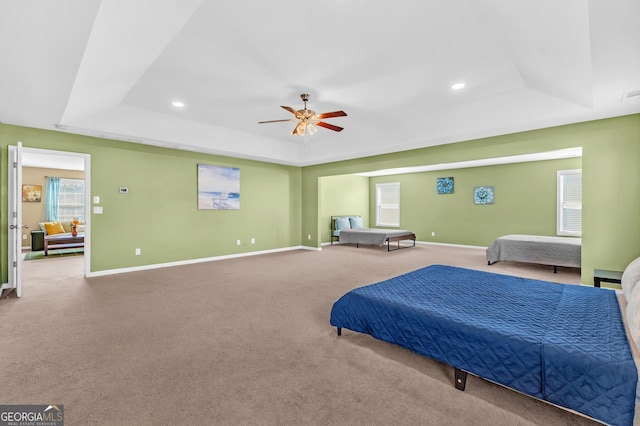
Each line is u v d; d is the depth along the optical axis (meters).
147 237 5.23
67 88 2.85
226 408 1.62
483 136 4.66
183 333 2.56
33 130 4.12
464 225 8.14
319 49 2.83
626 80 2.63
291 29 2.51
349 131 5.75
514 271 5.07
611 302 2.13
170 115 4.84
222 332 2.59
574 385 1.38
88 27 1.91
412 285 2.62
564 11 1.89
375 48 2.82
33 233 7.35
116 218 4.89
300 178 7.96
